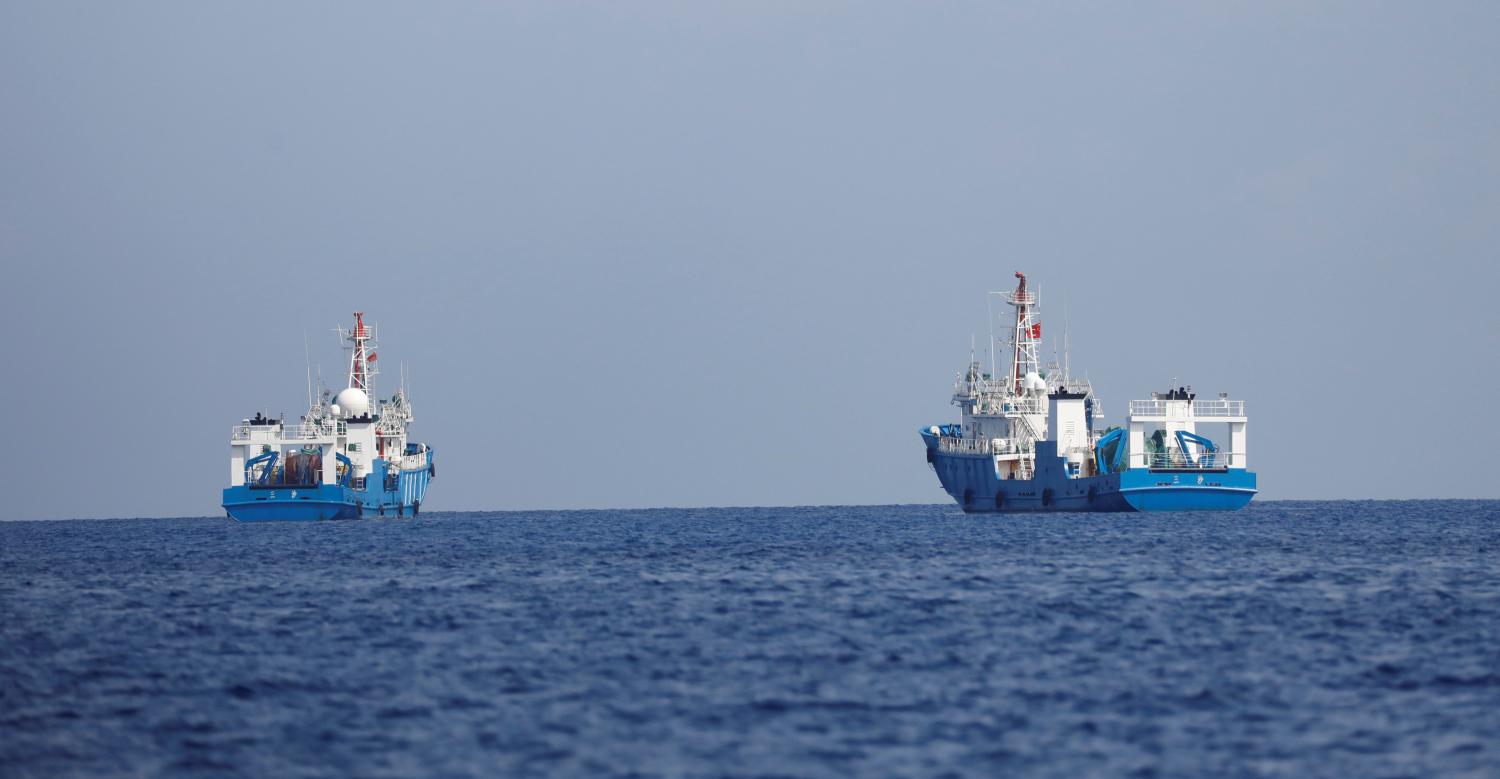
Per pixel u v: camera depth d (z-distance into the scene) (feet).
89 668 394.52
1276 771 275.80
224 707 340.80
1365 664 375.25
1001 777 273.33
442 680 368.89
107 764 291.58
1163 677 360.28
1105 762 282.56
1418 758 284.00
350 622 481.46
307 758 293.64
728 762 285.23
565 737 306.14
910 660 387.55
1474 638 414.82
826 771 278.26
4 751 301.63
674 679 365.40
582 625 463.42
